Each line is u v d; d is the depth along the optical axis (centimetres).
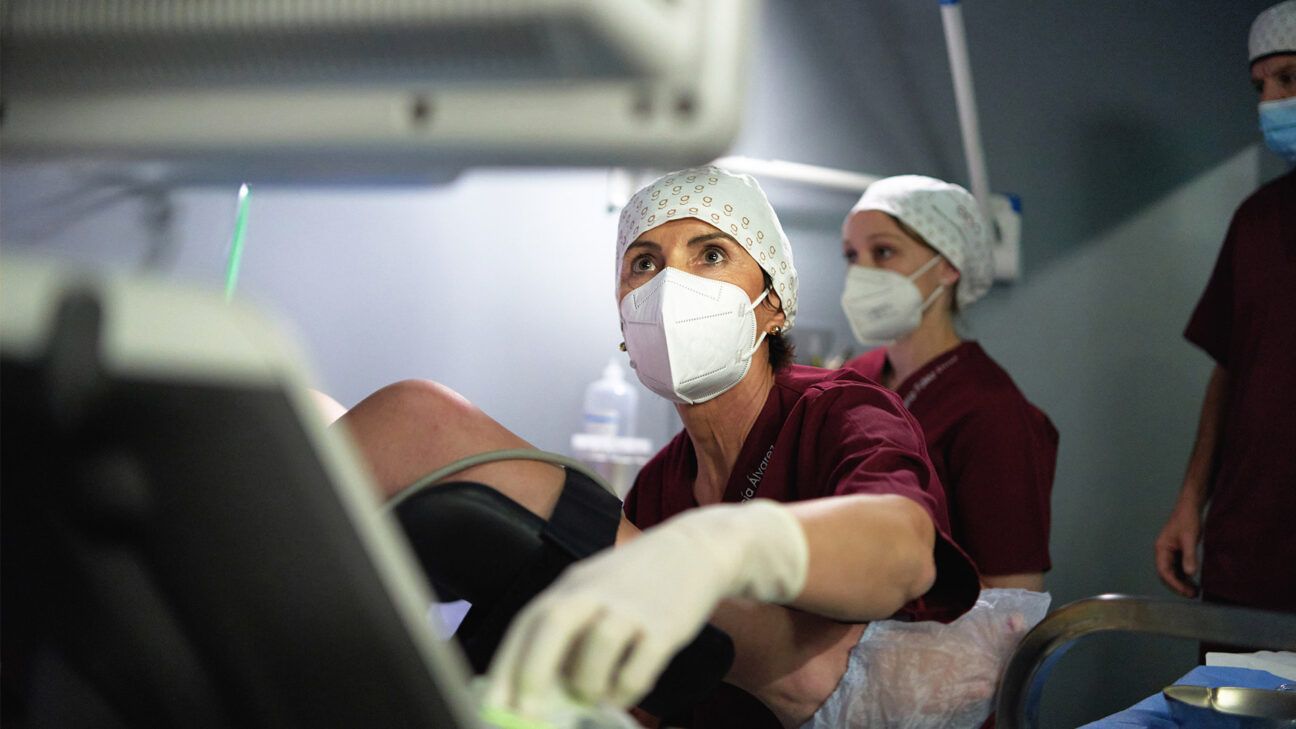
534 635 48
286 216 240
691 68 44
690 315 125
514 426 261
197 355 36
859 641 103
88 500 39
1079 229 328
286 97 48
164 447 38
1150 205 338
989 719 128
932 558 88
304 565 39
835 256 291
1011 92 319
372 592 40
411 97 47
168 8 47
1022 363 319
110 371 37
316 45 46
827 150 293
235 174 59
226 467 38
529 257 263
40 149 53
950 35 274
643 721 109
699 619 55
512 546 77
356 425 86
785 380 134
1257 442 231
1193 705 104
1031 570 187
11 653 48
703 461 138
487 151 47
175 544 40
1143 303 336
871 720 100
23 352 37
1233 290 243
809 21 292
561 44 43
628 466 256
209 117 50
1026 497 189
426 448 84
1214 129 347
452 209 256
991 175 315
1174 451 338
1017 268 310
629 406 264
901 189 225
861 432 113
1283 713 103
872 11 301
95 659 44
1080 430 326
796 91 289
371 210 248
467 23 43
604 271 270
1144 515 333
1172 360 339
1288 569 225
